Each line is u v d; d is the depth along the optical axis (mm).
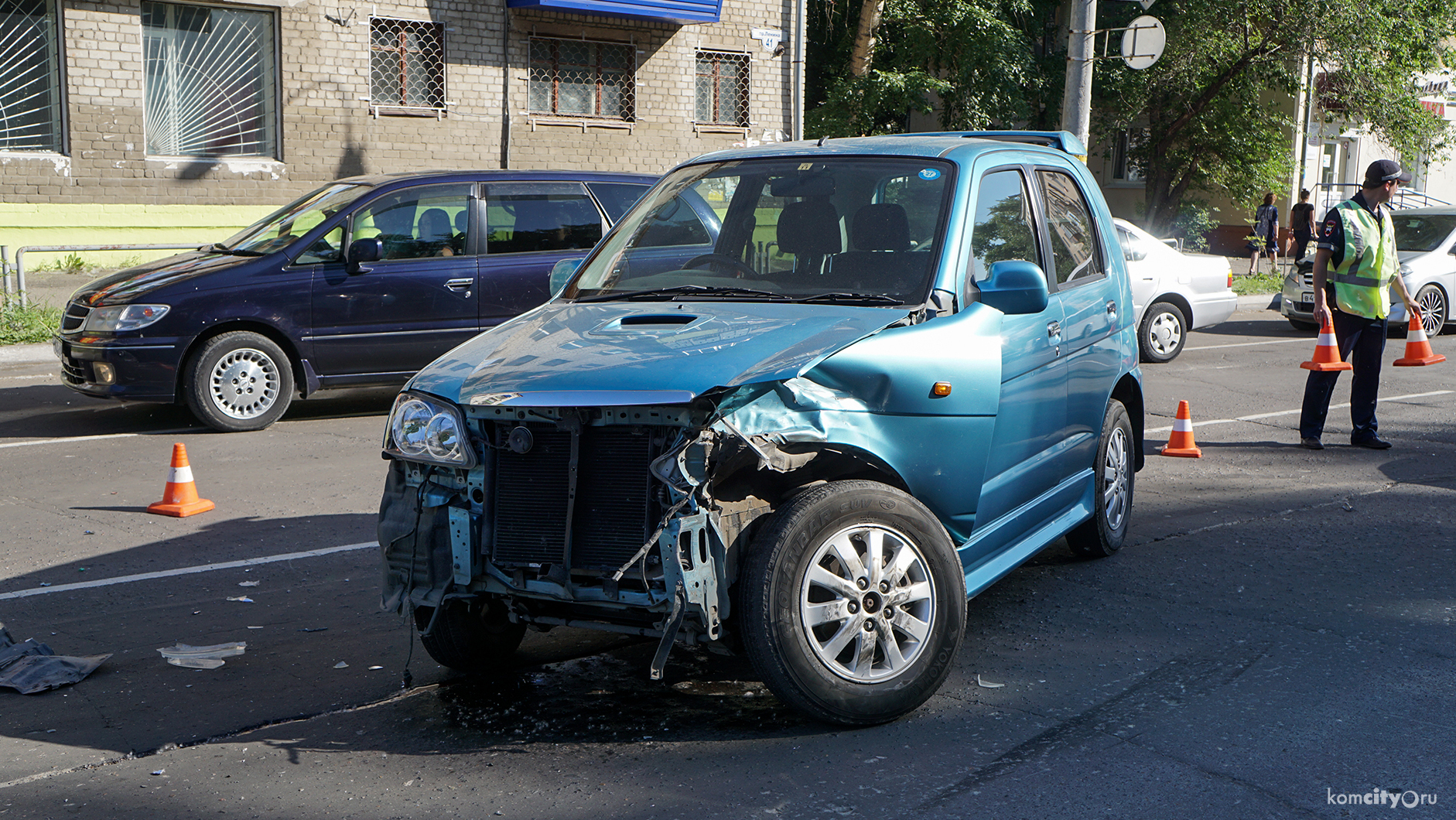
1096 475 5918
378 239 10055
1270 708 4227
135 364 9328
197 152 16469
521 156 18547
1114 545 6211
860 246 4727
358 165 17375
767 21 20484
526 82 18469
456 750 3963
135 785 3729
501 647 4695
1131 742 3945
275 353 9742
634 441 3852
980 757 3836
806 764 3801
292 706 4375
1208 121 27188
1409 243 16906
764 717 4180
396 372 10133
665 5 18516
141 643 5074
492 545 3980
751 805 3533
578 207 10758
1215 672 4574
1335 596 5516
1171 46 25766
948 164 4949
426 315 10109
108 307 9414
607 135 19250
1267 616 5250
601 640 5051
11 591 5770
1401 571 5914
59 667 4672
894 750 3895
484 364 4184
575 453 3863
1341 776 3699
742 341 4078
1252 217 29109
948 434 4281
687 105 19953
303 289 9750
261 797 3637
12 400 10992
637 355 4012
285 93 16734
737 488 3943
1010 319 4734
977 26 23375
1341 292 8930
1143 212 28812
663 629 3789
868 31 23562
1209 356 14508
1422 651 4797
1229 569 5988
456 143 18031
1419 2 25812
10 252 15242
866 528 4008
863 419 4055
